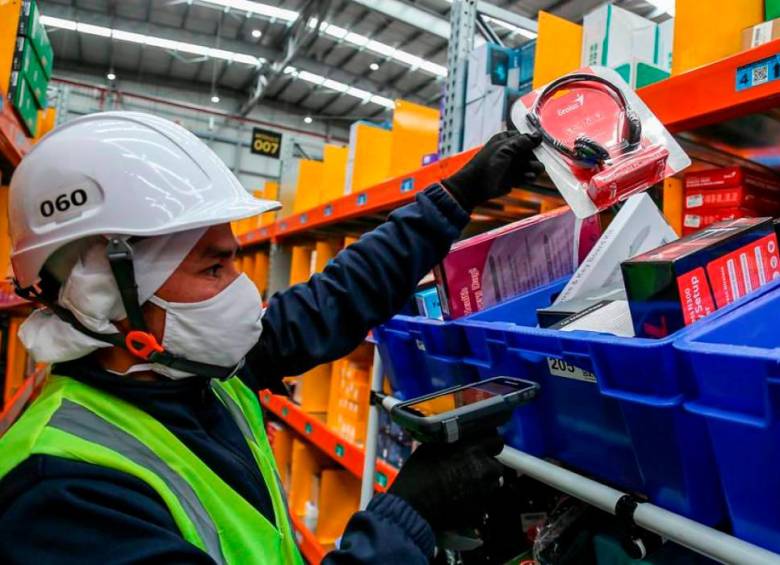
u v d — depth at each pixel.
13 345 2.83
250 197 0.70
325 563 0.58
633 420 0.63
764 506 0.52
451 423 0.63
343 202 2.00
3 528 0.50
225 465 0.67
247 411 0.87
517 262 0.98
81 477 0.53
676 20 0.97
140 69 11.20
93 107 11.12
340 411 2.08
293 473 2.47
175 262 0.63
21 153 2.11
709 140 0.97
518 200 1.60
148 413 0.65
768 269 0.66
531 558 0.95
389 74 9.80
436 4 7.02
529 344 0.76
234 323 0.68
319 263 2.37
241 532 0.62
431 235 0.96
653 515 0.63
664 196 1.12
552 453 0.83
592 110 0.84
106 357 0.67
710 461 0.60
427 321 0.98
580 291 0.86
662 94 0.84
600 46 1.20
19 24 2.11
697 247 0.60
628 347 0.57
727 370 0.50
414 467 0.67
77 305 0.62
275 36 9.06
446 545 0.68
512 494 1.04
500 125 1.43
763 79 0.70
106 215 0.60
